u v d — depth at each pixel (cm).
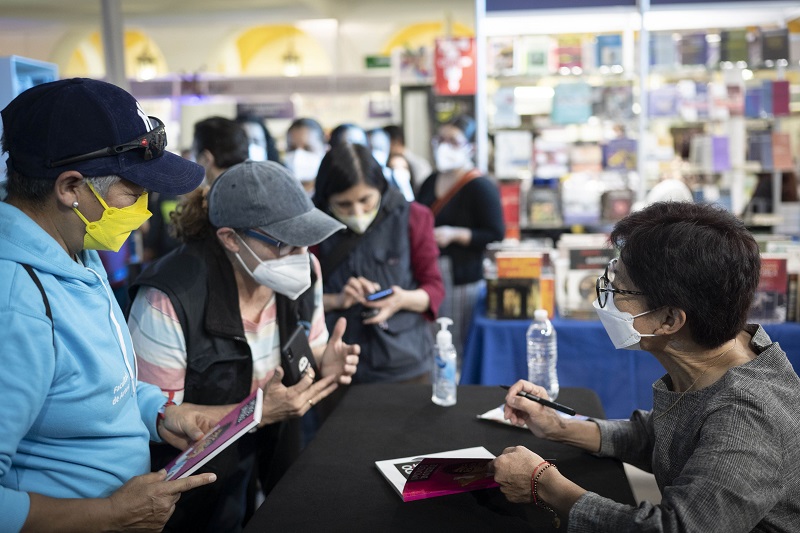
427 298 274
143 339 175
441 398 208
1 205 119
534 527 136
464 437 182
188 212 187
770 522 120
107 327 132
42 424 122
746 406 119
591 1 518
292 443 216
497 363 326
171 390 177
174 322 174
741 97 527
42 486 123
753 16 535
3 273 114
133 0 921
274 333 196
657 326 129
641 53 521
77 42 816
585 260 329
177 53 988
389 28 997
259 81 597
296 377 183
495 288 331
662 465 135
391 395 219
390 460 166
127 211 127
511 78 545
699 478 114
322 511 143
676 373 134
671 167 539
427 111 664
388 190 276
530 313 330
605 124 543
